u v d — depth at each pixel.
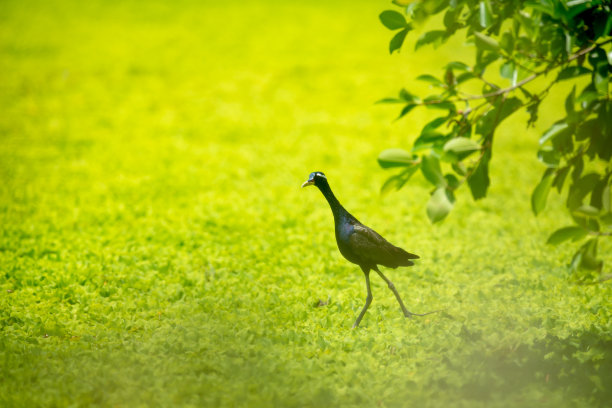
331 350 9.51
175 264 14.10
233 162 24.39
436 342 9.56
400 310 11.34
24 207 18.86
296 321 10.83
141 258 14.47
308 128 29.03
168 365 8.86
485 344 9.34
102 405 7.94
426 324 10.43
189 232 16.56
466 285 12.65
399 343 9.58
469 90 31.86
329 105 32.44
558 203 19.39
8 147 25.91
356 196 20.44
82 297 11.99
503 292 12.09
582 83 33.84
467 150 7.84
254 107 32.16
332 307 11.50
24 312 11.16
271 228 17.16
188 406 7.83
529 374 8.66
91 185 21.41
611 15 8.01
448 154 7.74
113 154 25.30
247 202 19.62
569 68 8.38
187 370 8.80
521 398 8.06
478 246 15.42
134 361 9.08
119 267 13.75
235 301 11.66
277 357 9.17
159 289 12.43
